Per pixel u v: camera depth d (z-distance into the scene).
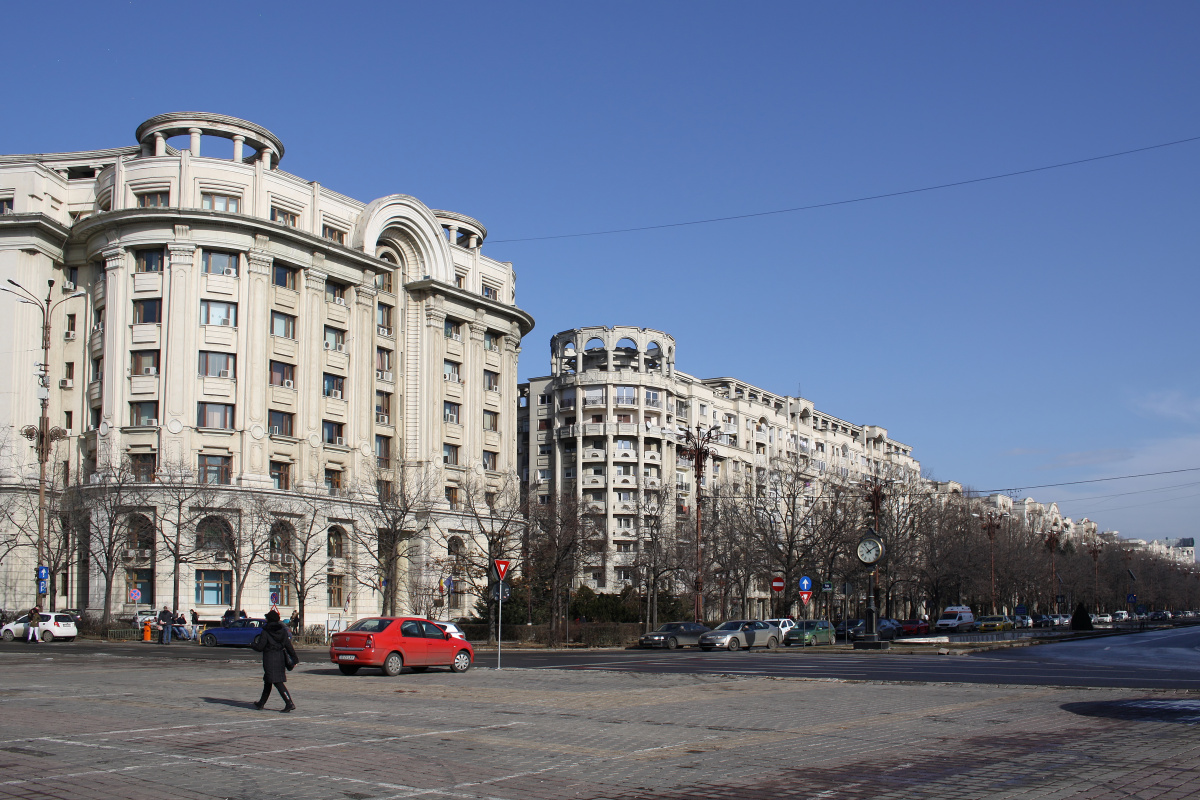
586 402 112.12
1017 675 31.48
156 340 66.44
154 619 60.00
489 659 43.72
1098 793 11.65
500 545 70.88
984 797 11.50
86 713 19.05
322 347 73.25
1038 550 139.38
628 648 60.00
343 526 72.81
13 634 56.34
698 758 14.30
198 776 12.55
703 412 122.38
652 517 92.12
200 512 64.19
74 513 63.25
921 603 129.00
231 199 69.81
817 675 31.66
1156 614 182.88
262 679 28.66
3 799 11.15
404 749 14.83
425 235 82.12
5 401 68.88
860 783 12.43
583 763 13.79
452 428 83.38
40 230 70.25
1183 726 17.67
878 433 166.50
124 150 75.69
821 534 81.94
